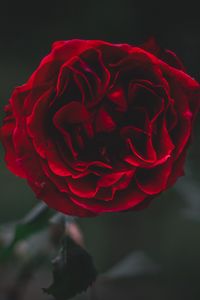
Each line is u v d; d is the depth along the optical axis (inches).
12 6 44.9
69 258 14.9
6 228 19.2
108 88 13.6
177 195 24.0
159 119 13.8
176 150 13.8
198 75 30.3
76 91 13.8
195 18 30.5
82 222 32.4
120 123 14.1
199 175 22.9
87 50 13.3
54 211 16.0
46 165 13.5
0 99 43.8
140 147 14.2
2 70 45.2
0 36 45.6
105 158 14.0
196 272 32.1
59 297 14.8
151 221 27.8
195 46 30.4
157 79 13.6
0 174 40.9
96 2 33.9
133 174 13.9
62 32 42.4
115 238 27.7
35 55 45.6
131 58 13.4
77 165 13.7
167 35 30.8
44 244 19.4
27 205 40.3
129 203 13.7
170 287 30.2
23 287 21.9
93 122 13.8
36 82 13.3
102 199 13.6
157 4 30.8
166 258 31.6
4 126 13.7
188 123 13.6
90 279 14.9
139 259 19.6
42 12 43.9
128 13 31.7
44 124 13.6
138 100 13.9
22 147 13.4
